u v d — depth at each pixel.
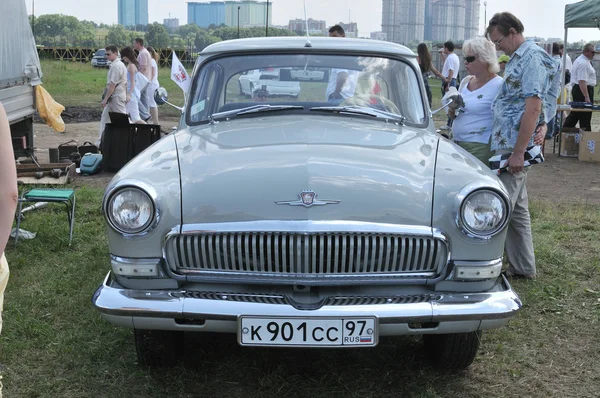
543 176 10.11
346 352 4.09
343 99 4.51
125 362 3.88
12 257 5.67
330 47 4.66
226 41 4.93
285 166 3.43
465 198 3.28
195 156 3.60
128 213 3.26
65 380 3.69
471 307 3.22
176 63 9.59
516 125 4.95
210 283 3.33
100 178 9.03
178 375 3.77
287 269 3.26
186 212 3.28
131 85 11.28
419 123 4.48
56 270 5.39
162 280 3.31
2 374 3.74
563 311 4.78
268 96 4.52
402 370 3.87
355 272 3.26
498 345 4.16
